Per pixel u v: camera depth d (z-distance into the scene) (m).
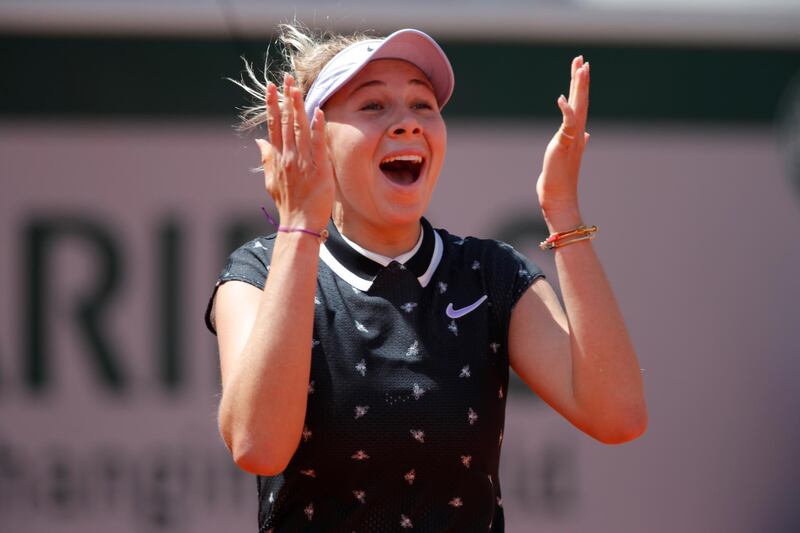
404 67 7.30
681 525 19.86
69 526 19.23
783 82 20.33
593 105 20.20
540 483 19.69
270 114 6.68
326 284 6.96
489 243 7.48
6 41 19.58
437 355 6.79
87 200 19.59
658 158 20.22
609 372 6.72
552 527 19.67
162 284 19.61
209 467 19.48
